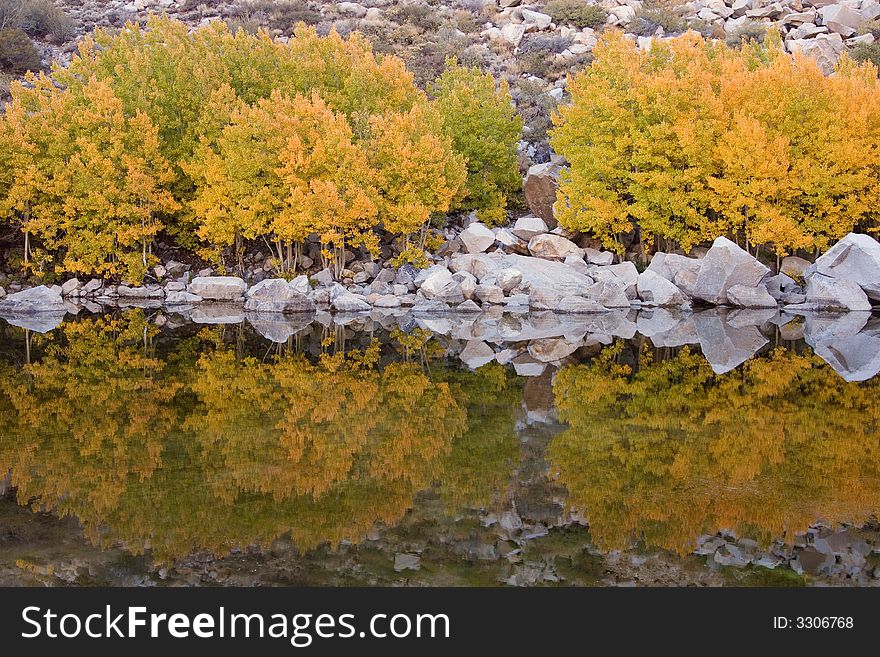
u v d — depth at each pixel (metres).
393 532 10.53
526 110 67.19
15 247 50.62
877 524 10.72
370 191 44.75
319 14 84.88
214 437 15.49
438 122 48.88
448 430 16.17
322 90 51.09
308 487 12.31
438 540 10.27
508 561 9.69
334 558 9.74
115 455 14.10
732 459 13.84
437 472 13.17
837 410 17.89
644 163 44.78
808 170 42.81
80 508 11.34
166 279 50.31
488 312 43.06
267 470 13.23
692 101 44.81
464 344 30.52
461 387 21.16
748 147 42.44
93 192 45.34
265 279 47.22
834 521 10.84
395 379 22.48
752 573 9.34
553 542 10.20
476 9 88.69
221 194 46.34
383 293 46.22
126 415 17.48
